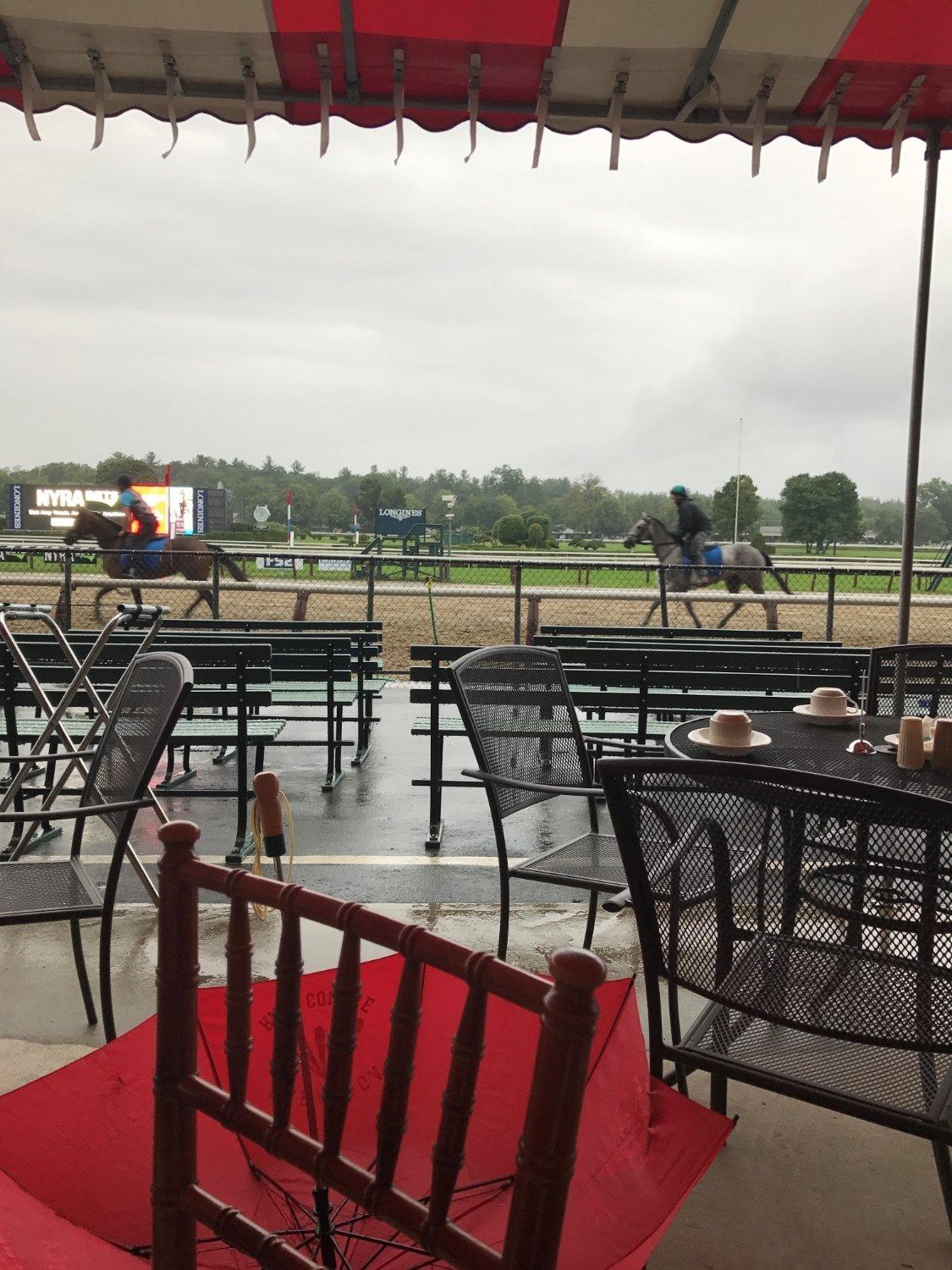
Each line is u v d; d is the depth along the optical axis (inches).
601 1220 56.4
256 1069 73.6
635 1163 58.8
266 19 146.0
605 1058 67.8
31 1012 126.4
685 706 221.6
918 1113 72.4
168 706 109.3
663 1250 84.1
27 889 116.8
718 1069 80.2
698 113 172.9
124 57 158.2
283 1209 65.4
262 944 146.4
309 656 239.1
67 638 229.1
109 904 110.7
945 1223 88.9
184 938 50.9
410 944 43.9
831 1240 86.0
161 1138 51.9
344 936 46.2
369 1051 73.4
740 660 210.8
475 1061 42.1
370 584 416.2
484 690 130.4
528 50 153.5
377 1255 61.8
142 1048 66.2
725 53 154.6
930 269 177.9
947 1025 71.5
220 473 4274.1
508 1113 68.4
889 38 149.2
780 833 75.5
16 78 162.6
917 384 177.8
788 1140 102.0
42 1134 60.2
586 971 37.4
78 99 168.6
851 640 657.0
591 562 411.2
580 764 141.3
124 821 109.9
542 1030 38.0
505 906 127.9
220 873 49.6
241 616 673.6
